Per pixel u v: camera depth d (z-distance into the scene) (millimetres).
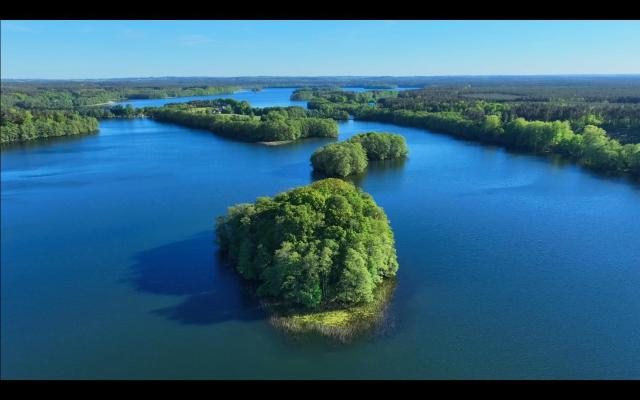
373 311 87625
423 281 99500
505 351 77688
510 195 163875
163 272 104062
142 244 119688
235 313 87375
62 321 85750
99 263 108812
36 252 115000
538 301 92250
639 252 115125
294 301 89688
